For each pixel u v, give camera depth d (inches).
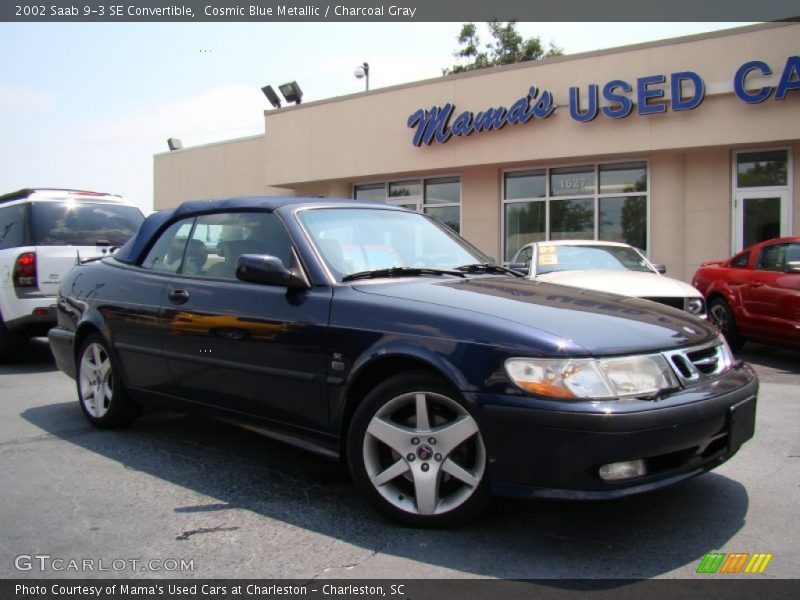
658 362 115.4
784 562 112.0
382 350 125.0
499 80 523.2
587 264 320.5
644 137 468.1
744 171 466.3
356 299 134.3
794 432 191.2
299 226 151.5
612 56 475.8
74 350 203.6
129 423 195.3
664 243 488.4
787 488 145.9
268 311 144.9
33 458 169.2
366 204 174.9
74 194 328.8
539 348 111.0
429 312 124.6
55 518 131.7
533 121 509.4
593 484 107.0
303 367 137.8
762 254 329.7
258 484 150.3
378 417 125.4
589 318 123.1
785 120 426.9
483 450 115.2
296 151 650.8
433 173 589.0
